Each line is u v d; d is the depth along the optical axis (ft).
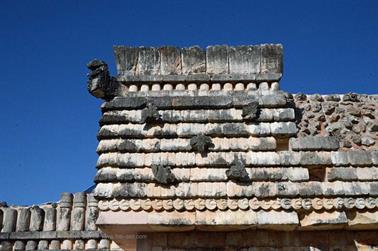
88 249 41.29
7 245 41.70
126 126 29.94
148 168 28.66
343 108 32.63
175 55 32.60
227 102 30.53
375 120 32.12
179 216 27.50
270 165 28.76
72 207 43.39
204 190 27.96
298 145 29.48
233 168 28.14
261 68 32.27
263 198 27.91
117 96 31.40
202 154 28.94
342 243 29.17
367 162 29.27
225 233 29.14
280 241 29.04
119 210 27.63
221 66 32.35
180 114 30.19
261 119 30.07
